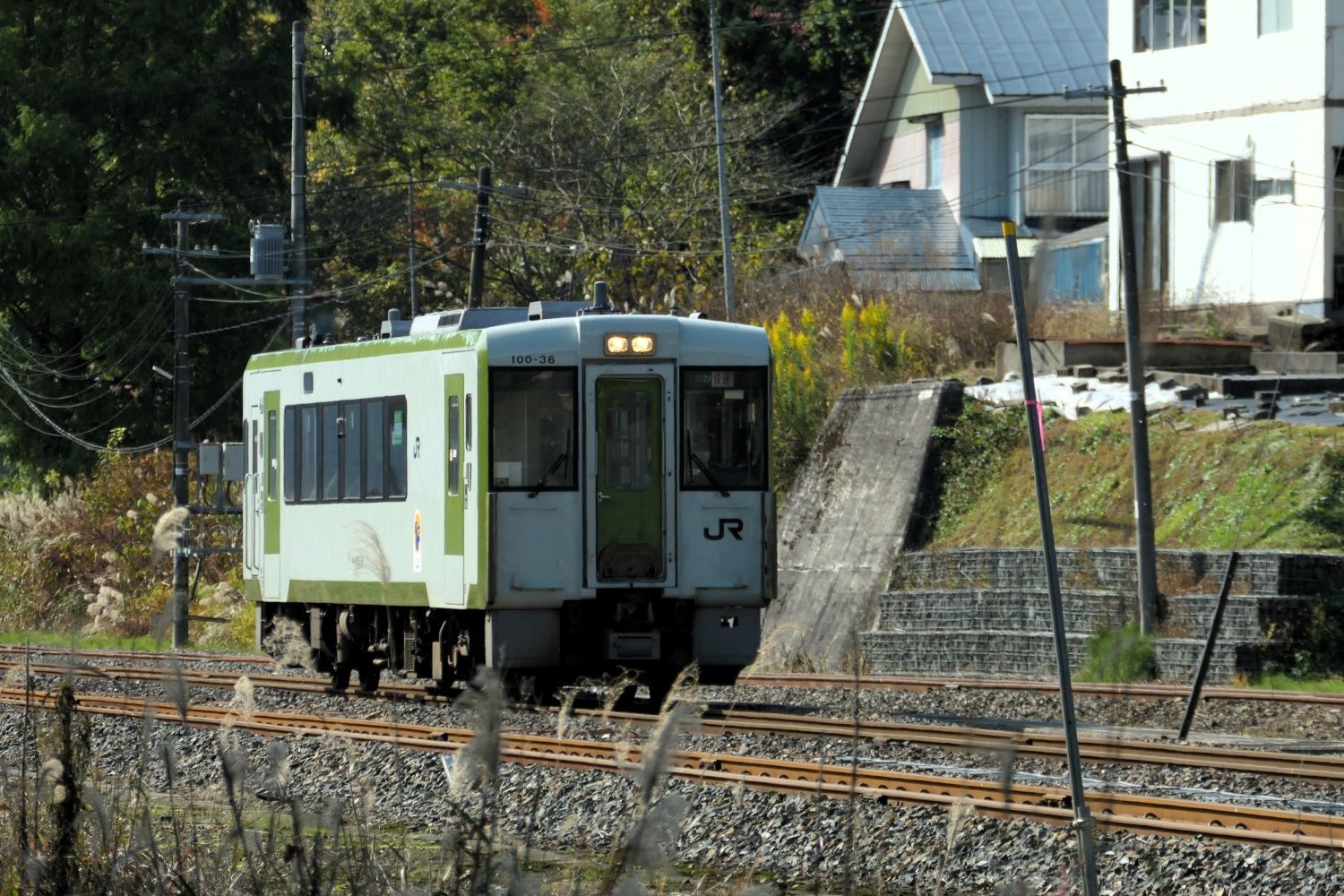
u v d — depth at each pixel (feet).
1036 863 110.42
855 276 442.50
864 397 355.36
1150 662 247.50
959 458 329.52
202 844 90.79
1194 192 385.50
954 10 538.47
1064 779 146.00
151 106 495.41
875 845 117.19
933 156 545.03
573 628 200.34
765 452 205.16
